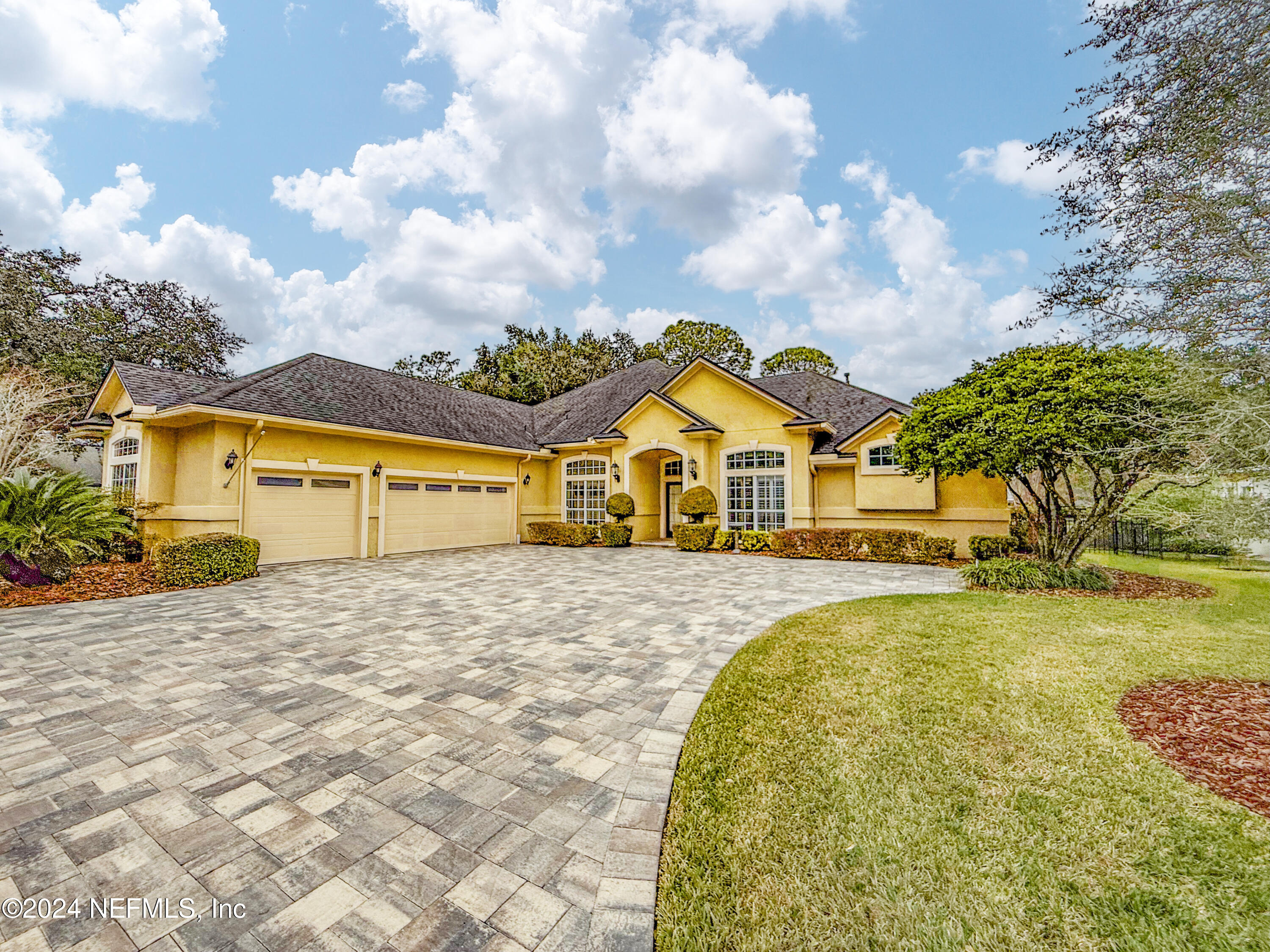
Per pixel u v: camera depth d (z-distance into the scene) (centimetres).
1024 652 618
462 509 1798
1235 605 755
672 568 1324
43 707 477
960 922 240
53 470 1248
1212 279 438
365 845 293
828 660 599
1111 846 288
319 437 1398
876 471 1580
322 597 963
